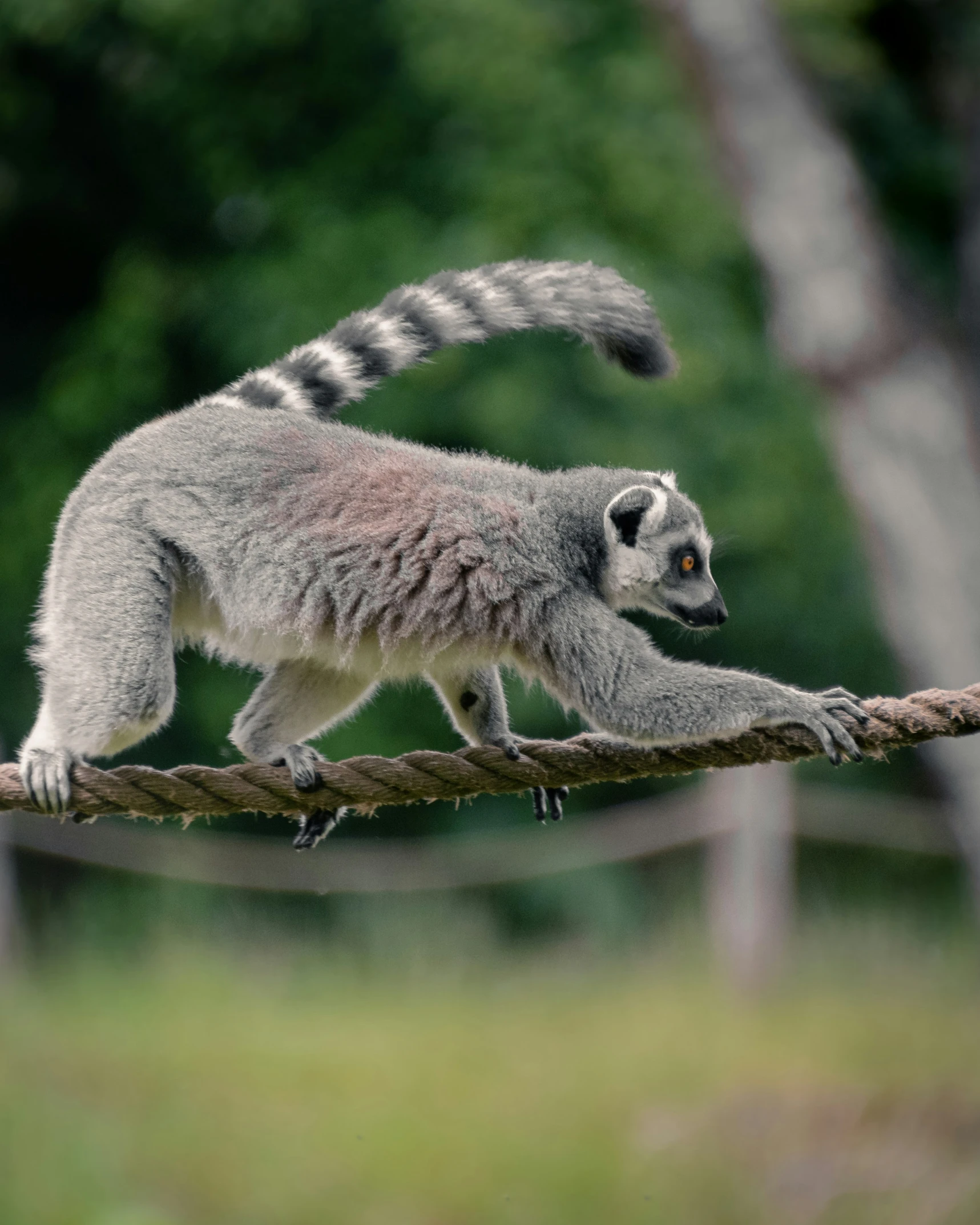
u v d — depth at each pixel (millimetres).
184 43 19891
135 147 21688
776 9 14438
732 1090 12438
